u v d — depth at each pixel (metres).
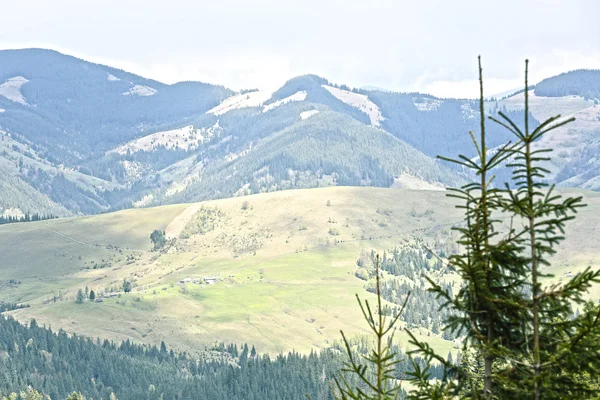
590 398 18.44
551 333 19.38
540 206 19.25
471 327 19.59
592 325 17.98
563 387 18.58
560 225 19.02
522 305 18.94
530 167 19.39
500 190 19.73
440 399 19.23
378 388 19.56
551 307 19.16
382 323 19.61
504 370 19.59
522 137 19.41
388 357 19.62
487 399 19.23
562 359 18.59
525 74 19.28
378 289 19.70
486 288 19.27
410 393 19.70
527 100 19.33
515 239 19.78
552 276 19.22
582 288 18.55
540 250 19.20
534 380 18.38
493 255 19.66
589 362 18.55
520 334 19.88
